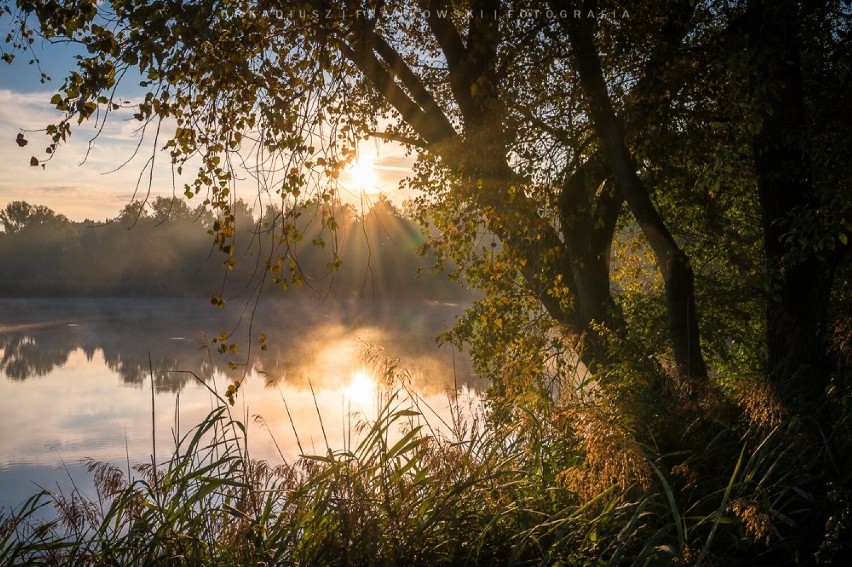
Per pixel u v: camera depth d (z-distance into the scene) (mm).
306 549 4387
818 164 6535
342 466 4680
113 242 117500
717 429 5512
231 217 5145
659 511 4688
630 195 7281
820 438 5234
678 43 7820
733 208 10039
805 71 7332
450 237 7367
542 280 7676
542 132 7754
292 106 5465
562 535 4262
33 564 4375
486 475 4992
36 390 29031
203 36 5004
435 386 18359
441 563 4438
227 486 4812
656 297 9719
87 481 13734
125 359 39125
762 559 4559
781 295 6578
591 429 4621
